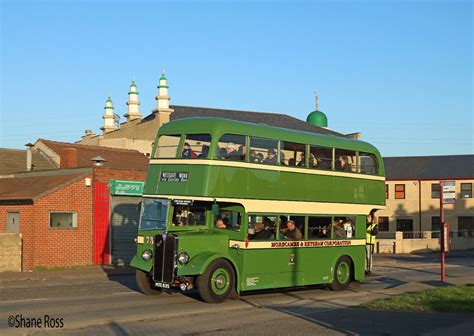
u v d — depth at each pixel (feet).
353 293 60.23
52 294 54.95
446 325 39.24
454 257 132.67
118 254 90.58
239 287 52.06
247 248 52.60
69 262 84.58
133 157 126.41
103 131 196.54
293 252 57.06
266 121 180.14
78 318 40.57
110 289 59.62
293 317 42.83
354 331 37.09
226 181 51.31
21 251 80.12
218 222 53.62
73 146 125.08
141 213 53.52
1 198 83.61
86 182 86.99
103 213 89.04
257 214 53.62
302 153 58.54
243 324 39.55
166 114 165.68
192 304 49.49
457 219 204.74
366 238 66.54
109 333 35.35
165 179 52.54
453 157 216.74
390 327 38.52
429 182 208.95
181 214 52.11
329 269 60.85
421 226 208.54
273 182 55.21
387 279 75.61
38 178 91.71
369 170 66.28
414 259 121.19
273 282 55.01
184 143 52.19
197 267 49.14
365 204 65.36
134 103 176.96
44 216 81.92
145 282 54.34
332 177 61.46
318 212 59.67
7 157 123.75
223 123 51.62
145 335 35.12
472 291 56.34
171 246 49.60
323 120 214.07
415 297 52.29
